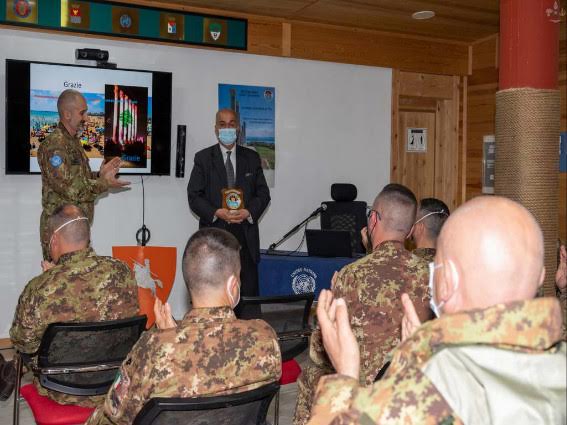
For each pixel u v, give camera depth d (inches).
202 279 66.8
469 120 269.9
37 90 185.6
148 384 64.1
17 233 189.5
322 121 239.6
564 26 228.2
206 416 64.7
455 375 35.4
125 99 198.5
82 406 96.1
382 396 36.3
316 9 217.3
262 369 67.5
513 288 38.4
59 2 188.7
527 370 35.6
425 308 82.6
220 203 169.3
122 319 90.8
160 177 209.6
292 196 235.1
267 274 177.0
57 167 147.9
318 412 39.6
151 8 202.5
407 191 88.2
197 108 215.2
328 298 47.4
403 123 266.7
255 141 226.1
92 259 95.8
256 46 221.8
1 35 183.5
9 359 176.1
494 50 257.1
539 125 133.1
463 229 39.6
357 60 242.5
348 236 175.9
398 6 217.8
